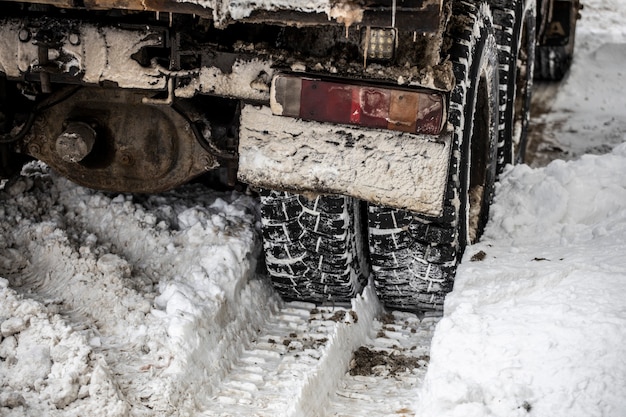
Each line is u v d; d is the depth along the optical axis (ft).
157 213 13.25
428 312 12.93
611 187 13.73
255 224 13.24
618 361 9.40
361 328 12.04
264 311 12.58
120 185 12.11
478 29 11.48
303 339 12.09
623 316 10.10
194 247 12.53
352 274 12.25
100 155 11.75
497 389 9.48
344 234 11.52
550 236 13.30
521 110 17.43
